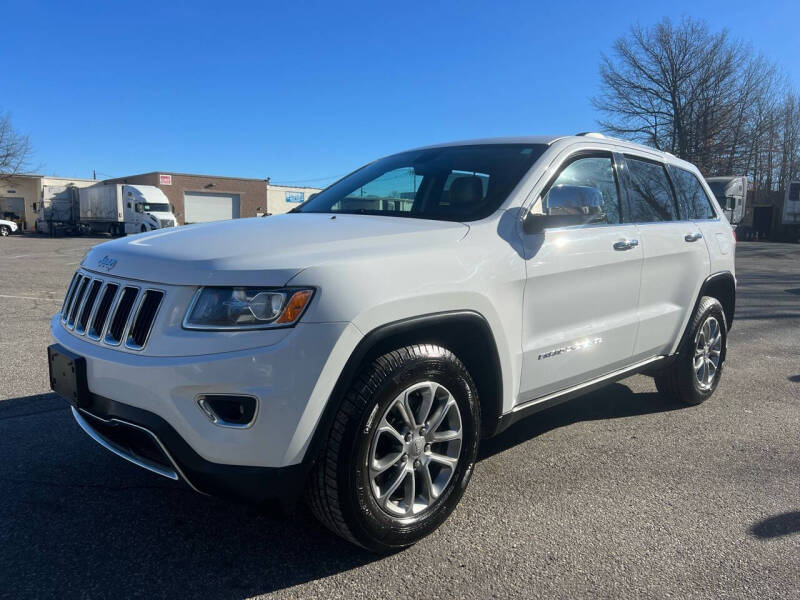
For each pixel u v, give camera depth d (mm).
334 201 3803
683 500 3227
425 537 2816
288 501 2357
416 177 3666
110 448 2631
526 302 3090
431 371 2635
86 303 2766
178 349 2268
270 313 2256
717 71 41219
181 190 48406
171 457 2297
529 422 4449
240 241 2607
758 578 2539
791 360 6395
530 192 3244
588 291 3479
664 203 4391
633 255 3791
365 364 2473
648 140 44312
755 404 4906
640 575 2551
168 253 2523
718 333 4902
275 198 55438
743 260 22406
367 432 2424
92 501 3094
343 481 2391
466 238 2865
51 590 2369
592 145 3799
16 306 8938
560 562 2637
